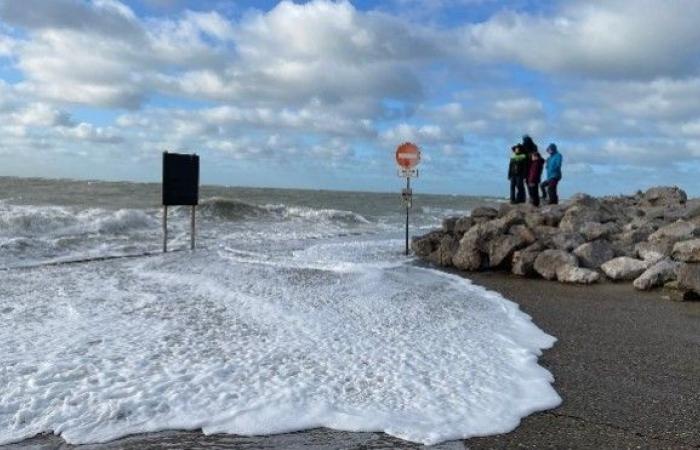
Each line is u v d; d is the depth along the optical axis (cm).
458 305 1031
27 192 4038
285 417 525
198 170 1636
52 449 463
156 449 468
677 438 506
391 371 654
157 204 3384
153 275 1218
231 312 910
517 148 2067
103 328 798
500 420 531
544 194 2192
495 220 1642
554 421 537
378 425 514
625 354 759
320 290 1098
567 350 775
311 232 2458
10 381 586
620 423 536
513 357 724
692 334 867
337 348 736
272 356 695
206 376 618
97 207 3006
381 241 2147
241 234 2219
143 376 613
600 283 1308
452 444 486
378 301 1024
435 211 4516
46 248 1556
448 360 700
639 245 1435
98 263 1370
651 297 1155
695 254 1272
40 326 800
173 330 798
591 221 1639
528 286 1286
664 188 2488
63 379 596
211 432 497
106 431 491
